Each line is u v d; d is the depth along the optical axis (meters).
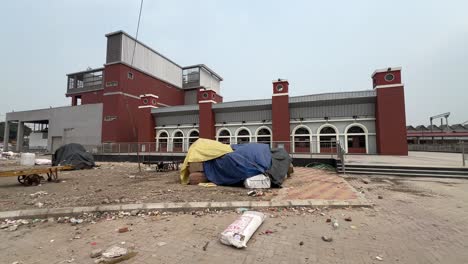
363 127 22.28
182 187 9.13
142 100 31.95
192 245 4.01
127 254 3.65
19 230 4.86
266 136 25.92
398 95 20.56
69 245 4.08
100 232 4.66
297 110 24.58
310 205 6.32
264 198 7.08
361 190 8.40
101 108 33.09
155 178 11.85
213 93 28.42
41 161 21.44
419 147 34.12
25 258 3.64
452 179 10.75
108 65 32.94
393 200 7.03
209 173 9.89
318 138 23.58
